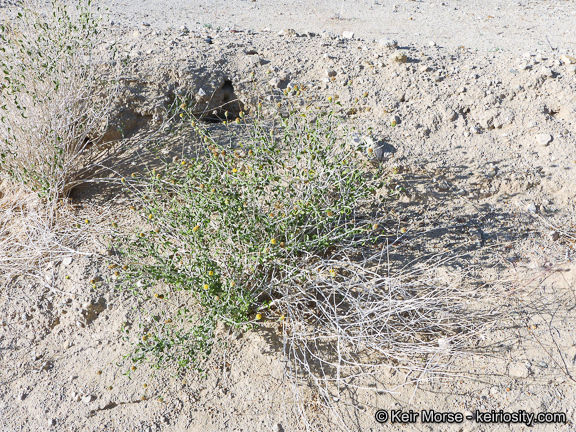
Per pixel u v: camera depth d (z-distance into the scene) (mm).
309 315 3275
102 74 4316
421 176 3889
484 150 4059
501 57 4941
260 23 6691
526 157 4000
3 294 3527
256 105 4383
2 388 3213
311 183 3229
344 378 2895
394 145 4035
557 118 4246
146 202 3750
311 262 3385
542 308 3256
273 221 3184
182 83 4359
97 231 3766
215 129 4254
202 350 2990
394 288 3164
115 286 3389
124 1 7719
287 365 3100
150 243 3281
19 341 3369
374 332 3174
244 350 3191
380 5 8211
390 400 2971
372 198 3736
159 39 4930
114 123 4230
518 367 3037
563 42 5859
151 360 3166
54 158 3832
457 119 4246
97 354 3275
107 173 4117
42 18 4555
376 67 4648
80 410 3072
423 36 6195
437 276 3410
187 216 3203
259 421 2943
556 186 3826
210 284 3020
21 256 3686
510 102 4316
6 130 3873
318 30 6352
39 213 3855
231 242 3189
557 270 3420
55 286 3525
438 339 3156
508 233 3637
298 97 4289
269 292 3184
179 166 3639
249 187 3217
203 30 5730
